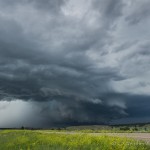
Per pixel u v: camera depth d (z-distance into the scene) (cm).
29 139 2617
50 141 2389
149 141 2359
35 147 2009
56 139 2508
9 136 3409
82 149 1914
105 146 1909
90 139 2319
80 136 2739
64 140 2394
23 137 2836
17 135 3562
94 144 2059
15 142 2420
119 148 1822
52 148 1936
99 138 2355
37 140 2442
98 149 1862
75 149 1894
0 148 2070
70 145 2056
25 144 2252
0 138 3053
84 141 2200
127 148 1828
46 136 3033
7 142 2456
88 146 1989
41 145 2123
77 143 2120
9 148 2069
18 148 2034
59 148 1928
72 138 2586
